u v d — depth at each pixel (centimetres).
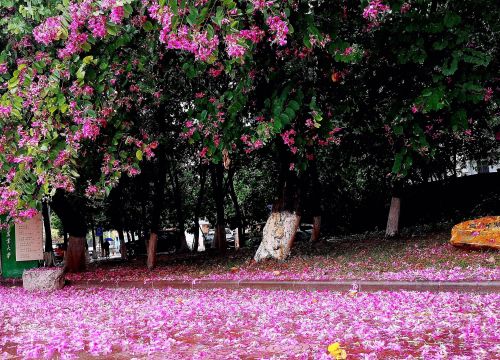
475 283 653
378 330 470
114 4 556
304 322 537
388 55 845
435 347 398
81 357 446
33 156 702
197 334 522
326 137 887
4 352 485
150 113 1009
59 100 676
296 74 827
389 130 1021
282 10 573
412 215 1942
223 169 1920
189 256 1909
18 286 1261
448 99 758
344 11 765
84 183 1240
